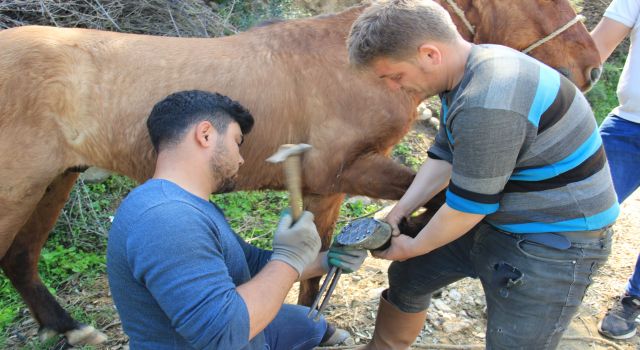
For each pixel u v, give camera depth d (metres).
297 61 2.67
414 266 2.51
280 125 2.67
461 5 2.85
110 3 4.94
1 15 4.52
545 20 2.81
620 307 3.29
